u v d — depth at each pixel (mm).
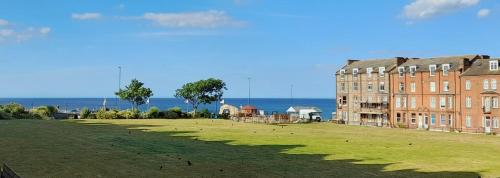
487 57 105562
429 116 108062
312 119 130750
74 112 133625
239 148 53438
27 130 73812
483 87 96938
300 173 36969
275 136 71312
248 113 138125
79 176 34594
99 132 72875
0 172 26109
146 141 59531
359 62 131625
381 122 118000
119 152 47781
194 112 135750
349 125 112562
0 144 53406
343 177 35500
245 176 35500
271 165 40750
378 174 37000
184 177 34844
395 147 57250
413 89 112000
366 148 55469
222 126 94688
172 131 78312
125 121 108750
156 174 35844
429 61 112062
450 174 37500
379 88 120062
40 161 41188
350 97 127938
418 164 42594
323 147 55781
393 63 119500
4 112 110062
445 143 64375
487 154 50875
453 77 103125
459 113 101688
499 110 93625
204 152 49062
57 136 64438
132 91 142875
